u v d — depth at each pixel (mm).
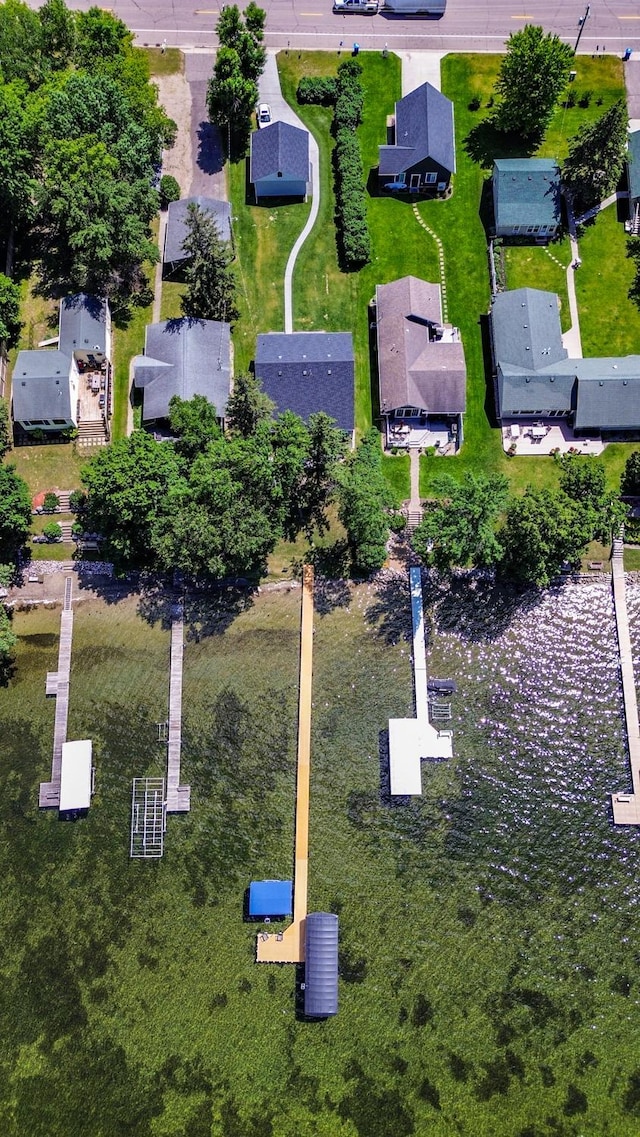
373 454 68438
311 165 80750
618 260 78188
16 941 61750
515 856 63531
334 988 58562
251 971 60781
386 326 73250
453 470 72000
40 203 75688
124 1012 60312
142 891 62562
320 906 62125
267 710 66562
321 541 70438
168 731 65875
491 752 65812
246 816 64188
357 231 76375
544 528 63406
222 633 68312
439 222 79000
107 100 72562
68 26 77500
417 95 79125
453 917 62156
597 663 68000
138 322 75938
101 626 68500
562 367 72250
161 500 63281
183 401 68125
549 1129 58000
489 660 68000
